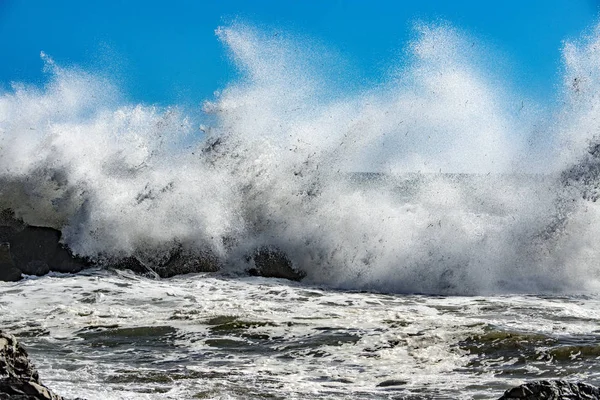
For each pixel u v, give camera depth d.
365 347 33.81
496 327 36.38
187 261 55.69
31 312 41.78
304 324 38.22
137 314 41.19
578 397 21.77
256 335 36.34
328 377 29.36
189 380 28.61
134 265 55.38
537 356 31.77
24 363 23.44
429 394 26.67
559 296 48.31
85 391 26.38
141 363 31.86
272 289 49.97
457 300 46.66
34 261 53.91
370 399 25.95
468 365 31.06
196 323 38.78
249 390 27.05
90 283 49.78
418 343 34.16
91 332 37.38
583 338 34.22
